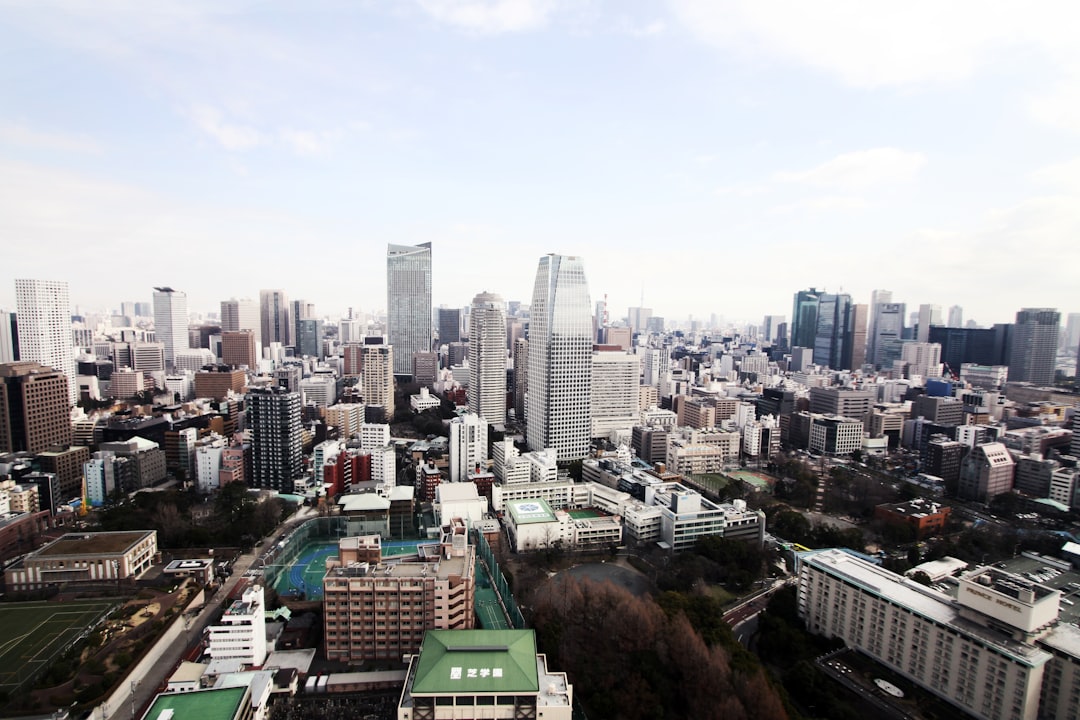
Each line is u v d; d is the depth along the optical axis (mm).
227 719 188125
